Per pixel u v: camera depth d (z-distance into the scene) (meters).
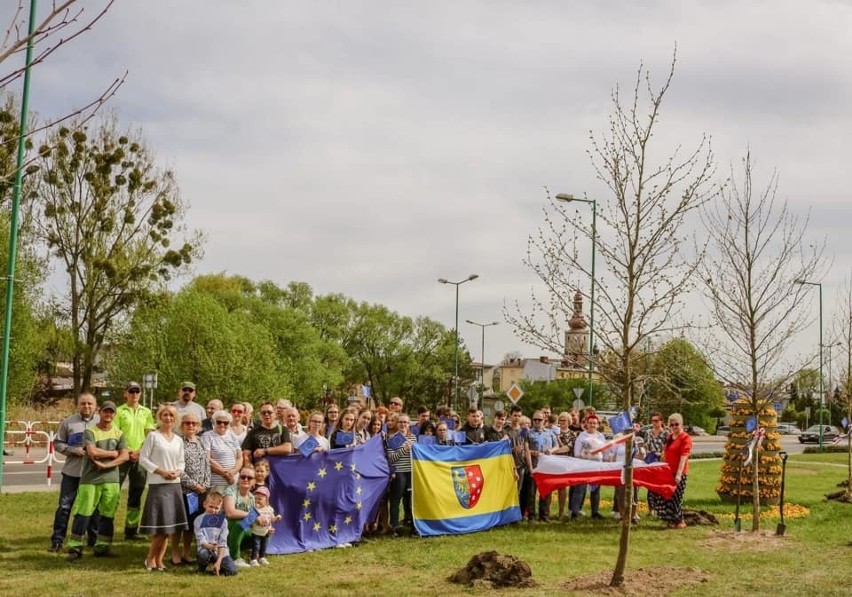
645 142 11.14
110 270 44.50
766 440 19.81
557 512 18.23
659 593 10.12
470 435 16.72
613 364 11.48
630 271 11.12
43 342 43.34
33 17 6.88
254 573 11.12
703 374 16.47
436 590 10.11
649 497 16.31
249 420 14.04
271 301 87.12
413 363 93.69
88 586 9.87
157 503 11.02
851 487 21.16
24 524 14.21
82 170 43.62
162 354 48.62
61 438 12.02
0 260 37.78
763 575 11.26
